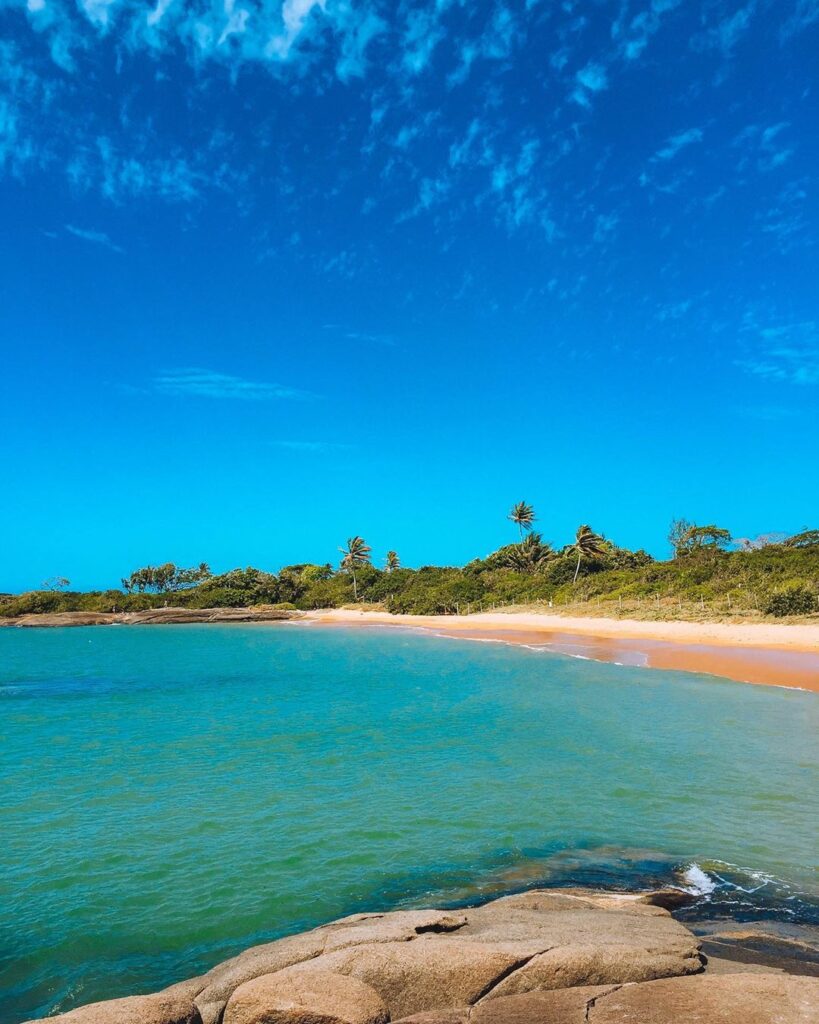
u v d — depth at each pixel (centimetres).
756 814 1209
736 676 2811
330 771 1558
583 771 1506
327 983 579
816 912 841
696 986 566
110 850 1106
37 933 856
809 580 5312
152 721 2253
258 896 947
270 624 9594
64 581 12562
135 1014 539
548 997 571
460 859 1053
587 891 903
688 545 9038
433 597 8950
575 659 3697
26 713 2467
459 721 2111
